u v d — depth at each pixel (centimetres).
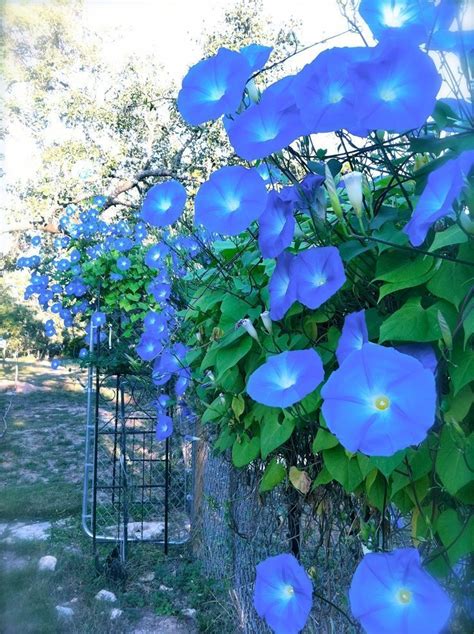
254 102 112
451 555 92
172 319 288
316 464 138
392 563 81
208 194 110
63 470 595
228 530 289
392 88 82
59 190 871
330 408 78
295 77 101
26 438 675
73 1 779
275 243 108
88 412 441
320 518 146
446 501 99
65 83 848
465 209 86
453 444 91
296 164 124
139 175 809
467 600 95
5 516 471
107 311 427
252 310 150
